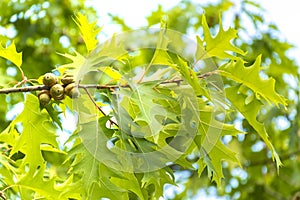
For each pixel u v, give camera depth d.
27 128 1.14
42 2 1.82
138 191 1.13
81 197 1.13
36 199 1.15
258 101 1.14
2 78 1.57
